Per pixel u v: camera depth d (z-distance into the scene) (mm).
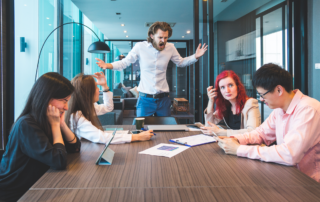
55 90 1122
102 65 2660
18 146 1074
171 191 824
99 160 1108
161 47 2680
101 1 5332
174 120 2582
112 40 9781
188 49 10016
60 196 785
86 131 1514
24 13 3062
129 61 2877
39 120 1115
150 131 1648
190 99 10102
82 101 1541
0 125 2625
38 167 1116
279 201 747
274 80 1149
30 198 769
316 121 1118
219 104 2033
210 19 3336
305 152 1149
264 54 3566
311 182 896
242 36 3445
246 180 919
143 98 2895
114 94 9727
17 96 2938
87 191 823
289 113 1200
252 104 1785
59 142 1105
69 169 1047
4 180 1083
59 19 4203
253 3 3465
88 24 6922
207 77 3379
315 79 3529
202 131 1787
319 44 3453
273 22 3586
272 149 1136
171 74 11750
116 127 2080
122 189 840
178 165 1099
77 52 5695
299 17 3637
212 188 849
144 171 1021
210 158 1204
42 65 3562
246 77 3502
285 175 970
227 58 3408
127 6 5688
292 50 3656
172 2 5449
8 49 2631
